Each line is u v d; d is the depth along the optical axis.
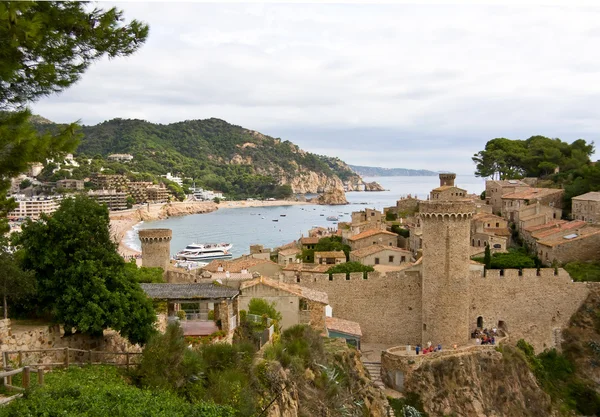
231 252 196.38
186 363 28.97
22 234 32.91
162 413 22.55
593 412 68.06
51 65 19.91
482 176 186.50
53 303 32.00
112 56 23.52
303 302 53.38
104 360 33.12
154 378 27.19
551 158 170.25
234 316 41.88
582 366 72.62
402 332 72.44
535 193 131.25
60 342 31.88
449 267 65.62
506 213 134.12
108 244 34.25
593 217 113.12
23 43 18.77
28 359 28.89
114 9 22.88
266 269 91.06
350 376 46.59
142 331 33.06
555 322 76.19
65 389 23.38
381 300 72.38
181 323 40.50
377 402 47.16
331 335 59.09
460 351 64.00
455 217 65.00
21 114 19.22
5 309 30.78
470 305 74.25
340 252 112.94
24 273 31.08
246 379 31.03
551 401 67.00
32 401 21.53
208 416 23.64
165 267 79.75
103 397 23.23
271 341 41.41
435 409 59.72
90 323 31.06
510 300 75.06
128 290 33.16
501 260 96.88
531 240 108.56
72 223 32.81
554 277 76.31
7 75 18.02
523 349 71.62
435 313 66.25
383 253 103.25
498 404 62.84
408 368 61.28
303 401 35.41
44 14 20.00
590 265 90.50
